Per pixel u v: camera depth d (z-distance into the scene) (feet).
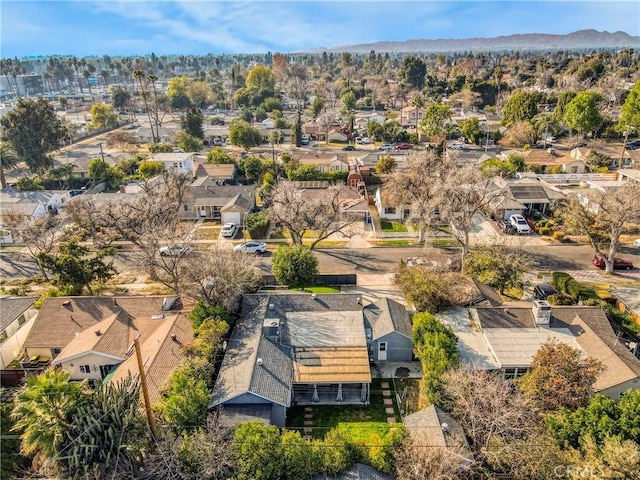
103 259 184.55
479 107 534.78
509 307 125.18
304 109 590.96
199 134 387.34
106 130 470.39
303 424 102.73
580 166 284.82
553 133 379.14
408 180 208.03
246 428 84.07
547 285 148.77
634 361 105.50
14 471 82.07
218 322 117.60
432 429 88.48
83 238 205.26
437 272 138.31
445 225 204.23
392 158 285.64
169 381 100.73
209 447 81.25
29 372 116.16
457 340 116.06
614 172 278.67
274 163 288.10
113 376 105.29
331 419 104.22
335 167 296.30
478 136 369.71
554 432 84.23
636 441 78.95
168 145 366.84
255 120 502.38
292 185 212.23
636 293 142.31
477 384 92.79
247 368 103.86
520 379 99.55
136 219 175.01
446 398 96.94
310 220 165.07
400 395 110.83
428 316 118.62
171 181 215.51
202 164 294.66
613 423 80.33
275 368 106.73
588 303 132.87
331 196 194.90
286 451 81.61
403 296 149.18
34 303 140.36
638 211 156.56
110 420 79.66
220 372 106.52
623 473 72.84
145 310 132.05
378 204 229.25
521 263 152.56
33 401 75.87
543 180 260.42
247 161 282.77
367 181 272.72
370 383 111.75
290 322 124.67
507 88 534.37
